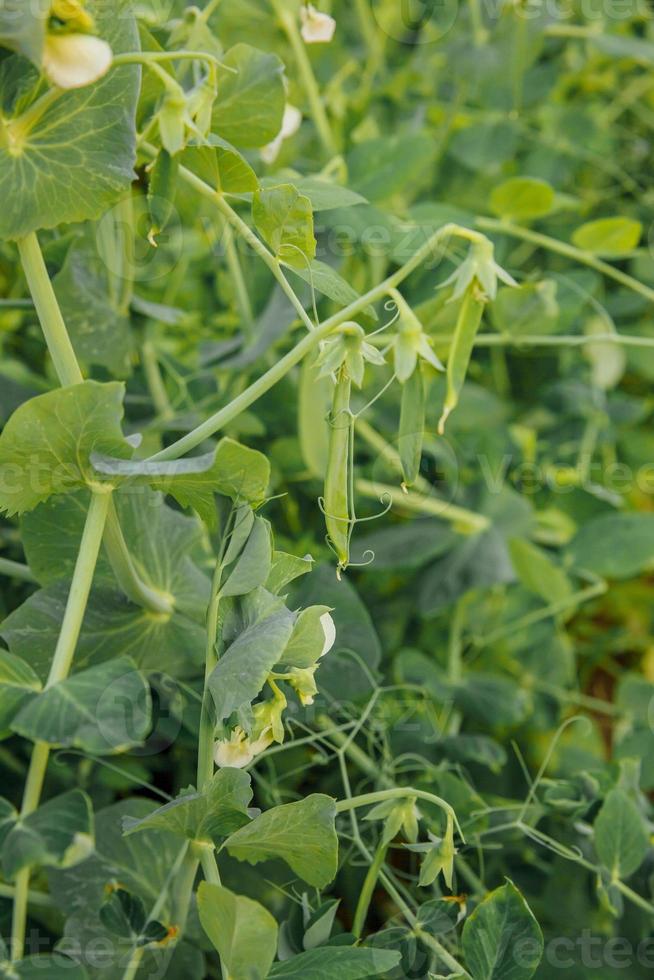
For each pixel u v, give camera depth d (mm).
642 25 1319
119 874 776
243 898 661
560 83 1269
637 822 820
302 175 975
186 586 793
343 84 1177
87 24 657
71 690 668
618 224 965
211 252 1024
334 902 756
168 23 807
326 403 897
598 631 1225
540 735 1007
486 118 1161
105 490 710
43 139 691
